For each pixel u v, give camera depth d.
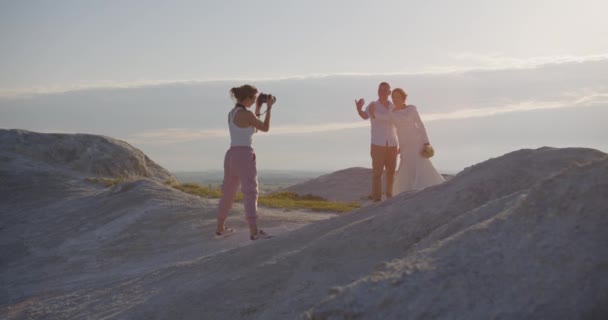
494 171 5.70
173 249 10.00
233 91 8.49
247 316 4.87
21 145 25.72
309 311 3.54
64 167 25.45
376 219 5.66
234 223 11.06
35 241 13.02
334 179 25.44
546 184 3.87
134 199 14.35
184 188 18.45
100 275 9.35
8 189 19.16
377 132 10.79
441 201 5.45
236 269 6.03
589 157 5.83
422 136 10.30
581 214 3.55
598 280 3.22
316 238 6.20
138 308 5.82
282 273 5.38
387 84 10.72
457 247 3.70
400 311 3.36
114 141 28.36
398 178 10.51
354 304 3.44
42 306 7.58
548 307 3.19
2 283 10.23
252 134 8.48
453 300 3.35
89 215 14.24
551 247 3.46
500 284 3.37
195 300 5.47
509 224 3.74
